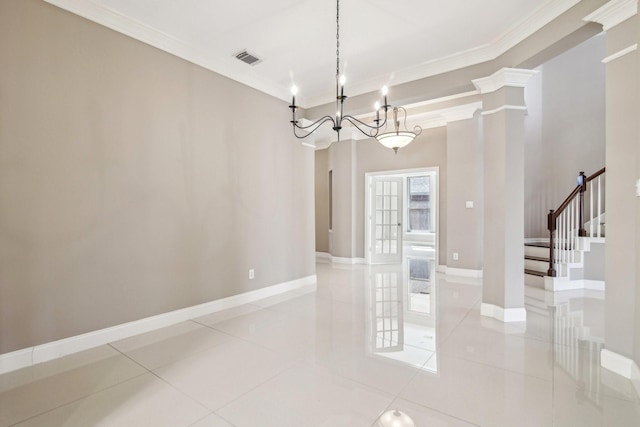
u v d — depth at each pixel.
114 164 2.93
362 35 3.23
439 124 6.46
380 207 7.50
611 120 2.33
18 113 2.40
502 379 2.26
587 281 4.93
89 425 1.78
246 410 1.92
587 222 5.57
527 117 6.42
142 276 3.14
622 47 2.25
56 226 2.59
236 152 4.05
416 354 2.67
